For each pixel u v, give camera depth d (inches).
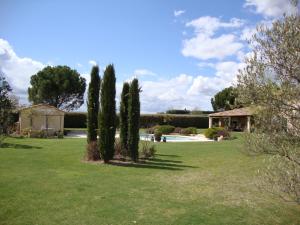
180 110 2819.9
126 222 282.2
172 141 1209.4
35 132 1284.4
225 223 285.3
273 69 220.1
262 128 227.9
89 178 459.2
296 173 221.0
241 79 229.8
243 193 389.1
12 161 588.4
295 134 219.6
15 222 271.3
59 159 636.7
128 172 519.8
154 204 337.7
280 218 301.4
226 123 2010.3
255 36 225.0
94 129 672.4
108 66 623.8
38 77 2416.3
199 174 511.5
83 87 2549.2
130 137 647.8
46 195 356.8
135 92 652.1
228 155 730.8
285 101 218.4
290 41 211.2
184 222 285.4
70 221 279.0
